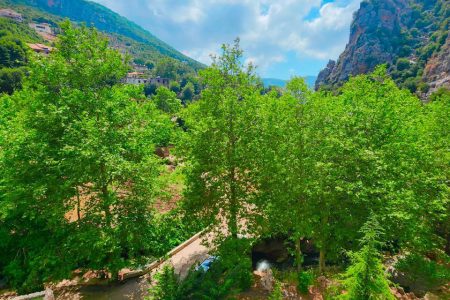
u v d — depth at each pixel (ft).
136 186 55.93
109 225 52.70
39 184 50.55
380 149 54.54
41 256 52.11
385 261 64.95
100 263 55.62
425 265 54.75
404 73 364.17
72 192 53.93
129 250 55.88
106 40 58.49
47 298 46.62
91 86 57.77
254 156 53.26
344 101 65.82
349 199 51.65
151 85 505.25
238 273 51.60
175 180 59.93
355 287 32.35
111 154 48.98
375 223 33.68
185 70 650.84
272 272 59.26
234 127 55.16
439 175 58.03
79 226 53.88
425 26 451.53
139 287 59.62
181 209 59.21
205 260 63.36
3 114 69.92
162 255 60.03
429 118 79.66
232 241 53.67
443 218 62.28
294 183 51.72
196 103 57.88
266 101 58.75
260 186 56.13
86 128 49.29
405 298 50.26
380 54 434.30
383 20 456.04
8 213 51.34
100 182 52.65
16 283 56.29
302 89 55.72
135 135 54.90
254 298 50.85
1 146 53.83
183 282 44.65
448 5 435.12
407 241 54.13
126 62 60.34
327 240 56.65
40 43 462.19
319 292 51.93
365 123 57.26
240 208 58.44
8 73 257.14
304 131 53.83
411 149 56.90
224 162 55.42
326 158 52.90
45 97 54.29
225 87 57.36
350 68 461.37
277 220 55.31
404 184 54.70
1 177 55.72
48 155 52.70
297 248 57.98
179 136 58.29
